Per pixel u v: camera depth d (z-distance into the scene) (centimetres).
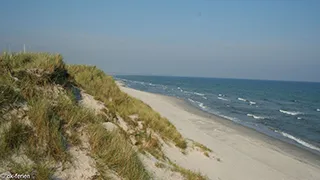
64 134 420
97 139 447
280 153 1293
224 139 1380
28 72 504
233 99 4819
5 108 381
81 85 789
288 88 12650
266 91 9100
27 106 414
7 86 406
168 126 1027
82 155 401
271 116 2862
